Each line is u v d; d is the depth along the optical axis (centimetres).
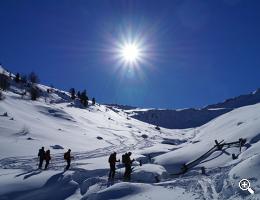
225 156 2673
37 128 5666
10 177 2133
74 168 2381
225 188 1462
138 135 9281
